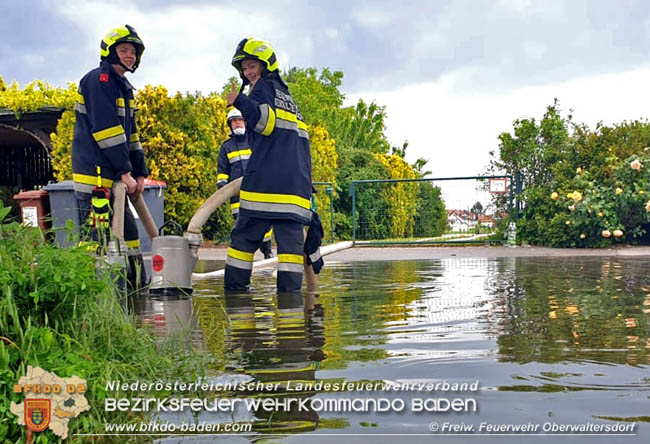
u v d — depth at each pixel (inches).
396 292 216.7
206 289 227.0
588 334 140.3
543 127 525.7
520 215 500.7
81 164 226.4
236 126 337.4
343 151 822.5
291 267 214.5
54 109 548.7
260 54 207.9
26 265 102.7
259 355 122.8
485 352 123.7
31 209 346.3
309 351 126.1
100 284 107.9
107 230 208.4
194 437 82.8
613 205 444.1
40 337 93.4
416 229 595.2
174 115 517.0
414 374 108.2
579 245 456.4
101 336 109.7
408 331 145.9
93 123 220.4
